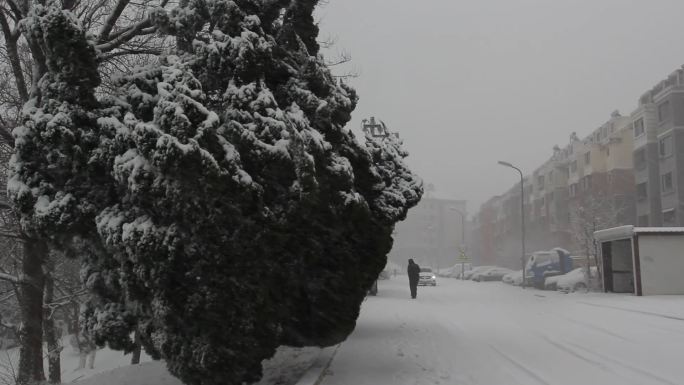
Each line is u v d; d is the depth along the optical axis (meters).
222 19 7.70
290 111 7.58
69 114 7.05
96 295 7.43
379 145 10.45
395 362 9.27
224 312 6.42
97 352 25.03
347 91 9.94
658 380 8.18
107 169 6.89
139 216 6.55
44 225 6.94
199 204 6.19
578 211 35.31
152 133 6.07
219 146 6.42
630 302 19.47
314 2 8.59
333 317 8.17
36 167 7.23
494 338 12.27
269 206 6.89
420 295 26.08
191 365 6.49
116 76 7.92
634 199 51.53
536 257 36.62
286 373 9.12
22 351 12.17
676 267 22.03
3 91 14.23
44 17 7.03
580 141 67.00
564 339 12.12
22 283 12.00
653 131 47.62
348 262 8.09
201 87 7.00
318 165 7.18
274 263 7.13
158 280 6.25
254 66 7.37
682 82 45.88
